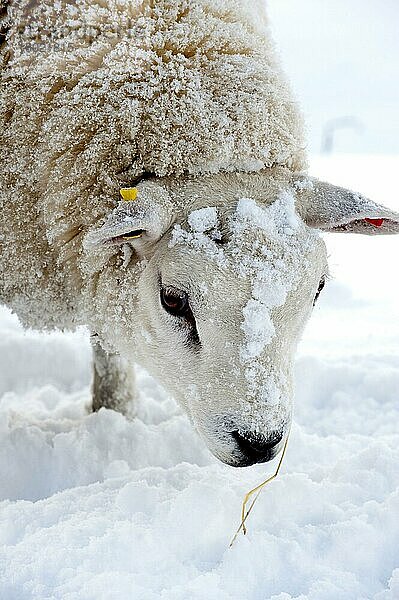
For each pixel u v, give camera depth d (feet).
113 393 23.50
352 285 43.75
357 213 16.61
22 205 19.07
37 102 18.51
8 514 15.93
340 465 18.39
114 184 17.57
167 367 17.01
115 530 14.69
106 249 17.83
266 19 22.02
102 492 16.97
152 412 24.16
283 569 14.17
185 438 20.98
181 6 18.45
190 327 16.26
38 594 13.17
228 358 15.42
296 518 16.11
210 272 15.51
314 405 26.25
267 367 15.37
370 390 26.18
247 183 17.04
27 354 29.50
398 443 20.77
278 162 18.20
